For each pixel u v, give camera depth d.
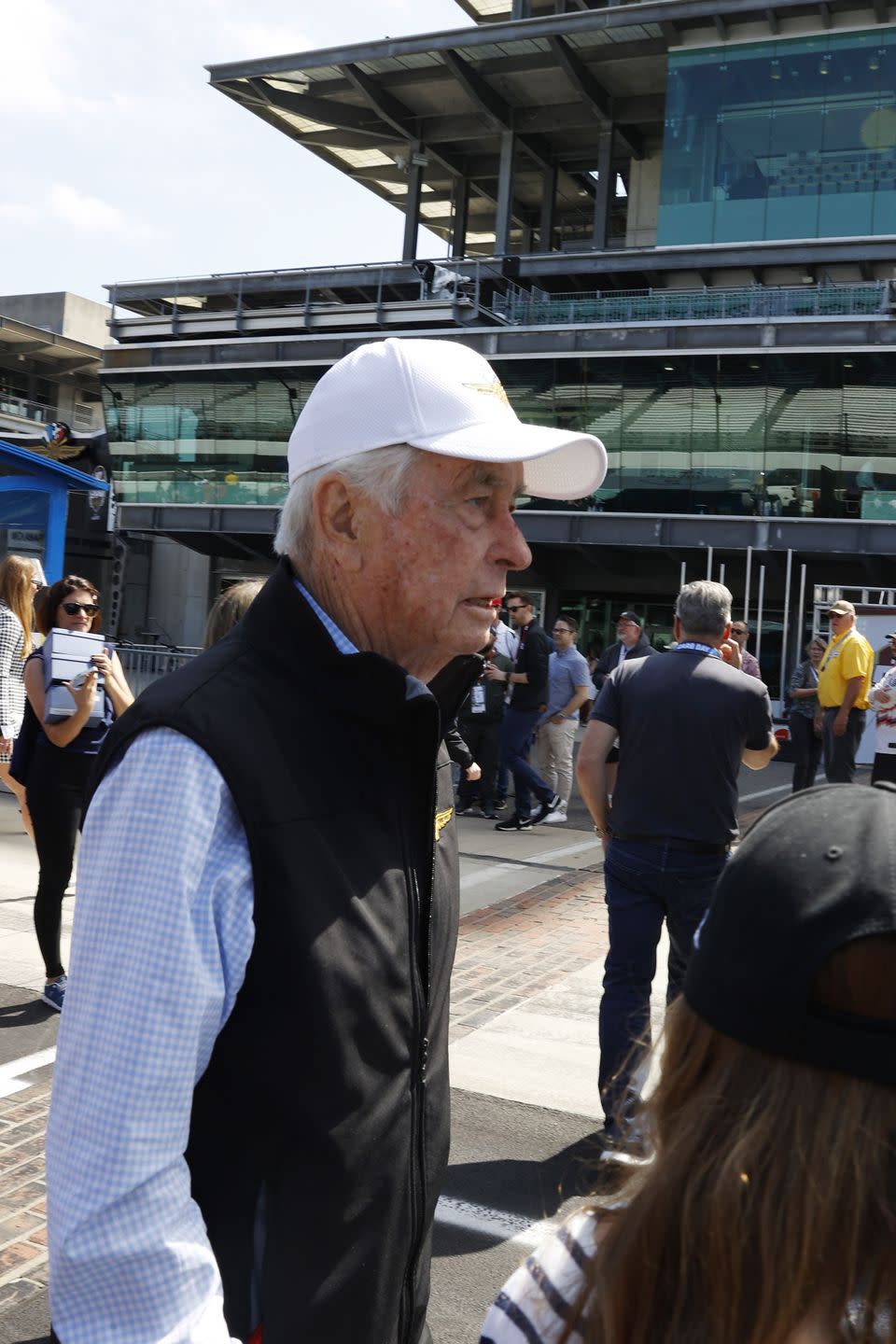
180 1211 1.09
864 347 25.95
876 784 0.85
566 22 34.28
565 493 1.66
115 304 36.84
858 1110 0.74
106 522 36.28
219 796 1.18
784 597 29.61
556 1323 0.85
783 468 27.12
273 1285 1.17
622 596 32.44
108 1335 1.04
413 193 42.28
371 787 1.33
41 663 4.95
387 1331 1.27
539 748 11.91
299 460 1.47
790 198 32.38
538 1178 3.74
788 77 32.56
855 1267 0.73
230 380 33.31
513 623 11.95
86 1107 1.08
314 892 1.21
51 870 5.07
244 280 35.84
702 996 0.80
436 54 36.75
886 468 26.44
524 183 45.25
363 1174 1.23
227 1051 1.18
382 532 1.42
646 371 27.98
